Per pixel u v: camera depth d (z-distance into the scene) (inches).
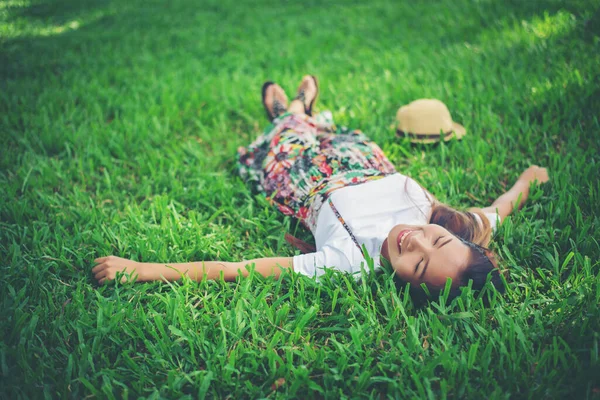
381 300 83.1
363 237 93.8
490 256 85.0
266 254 100.2
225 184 119.3
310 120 129.0
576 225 96.3
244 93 164.6
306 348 77.2
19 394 69.7
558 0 205.3
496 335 75.7
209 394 73.3
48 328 81.6
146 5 297.1
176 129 148.1
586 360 73.9
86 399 71.1
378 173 106.9
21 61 197.5
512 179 116.0
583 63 155.2
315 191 105.3
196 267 91.1
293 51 199.8
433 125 129.0
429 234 83.3
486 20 203.8
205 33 231.8
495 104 144.7
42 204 113.7
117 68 190.1
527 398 68.7
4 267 91.6
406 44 193.6
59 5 303.6
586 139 124.3
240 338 79.8
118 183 123.9
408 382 71.8
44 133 138.8
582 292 82.2
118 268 91.0
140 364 77.4
